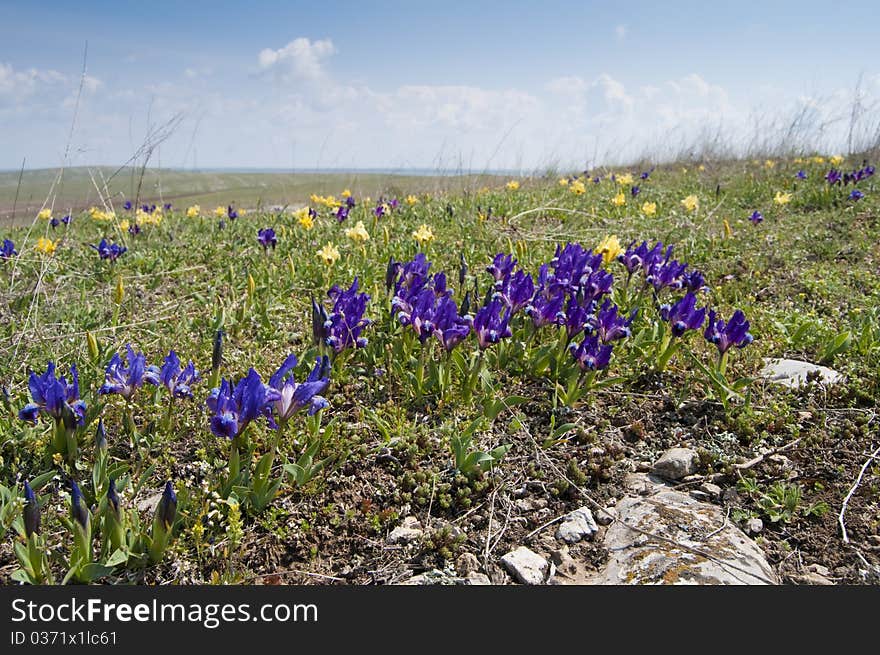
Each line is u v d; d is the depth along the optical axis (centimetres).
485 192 238
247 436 66
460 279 106
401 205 206
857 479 64
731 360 88
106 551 52
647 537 57
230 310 101
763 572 54
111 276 129
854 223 159
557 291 91
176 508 54
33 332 88
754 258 134
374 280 119
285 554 57
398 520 61
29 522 49
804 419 75
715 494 64
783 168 279
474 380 77
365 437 72
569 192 230
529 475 67
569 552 58
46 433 68
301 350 94
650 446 73
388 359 85
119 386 66
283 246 147
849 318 101
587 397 80
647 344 89
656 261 104
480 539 59
